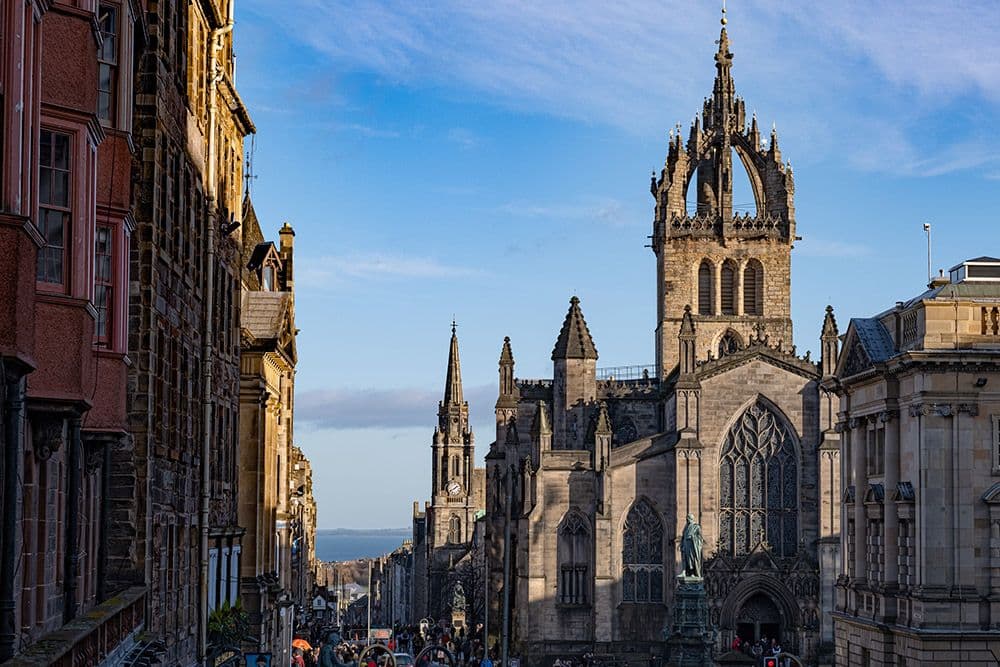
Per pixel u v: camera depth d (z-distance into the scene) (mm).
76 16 33125
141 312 46250
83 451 40062
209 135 62281
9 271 26859
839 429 107375
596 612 144500
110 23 41094
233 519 73250
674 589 144250
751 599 145000
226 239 69625
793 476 147250
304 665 105938
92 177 34031
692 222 170250
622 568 145875
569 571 147250
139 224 46438
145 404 46000
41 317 32531
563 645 145875
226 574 68938
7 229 26875
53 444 33188
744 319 169000
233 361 73312
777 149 171625
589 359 165875
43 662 25625
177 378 53406
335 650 73500
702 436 147000
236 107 75062
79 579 39500
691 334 147750
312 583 196125
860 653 99438
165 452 49844
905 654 91000
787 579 143875
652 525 146750
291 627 107750
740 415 147500
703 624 127125
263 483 81000
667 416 158625
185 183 56750
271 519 87375
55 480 35625
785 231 170000
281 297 86312
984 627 88562
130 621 40531
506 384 171125
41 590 33625
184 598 56125
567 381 165500
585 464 148000
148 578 46156
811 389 147500
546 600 146375
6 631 27562
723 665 124812
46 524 33906
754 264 170250
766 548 145000
